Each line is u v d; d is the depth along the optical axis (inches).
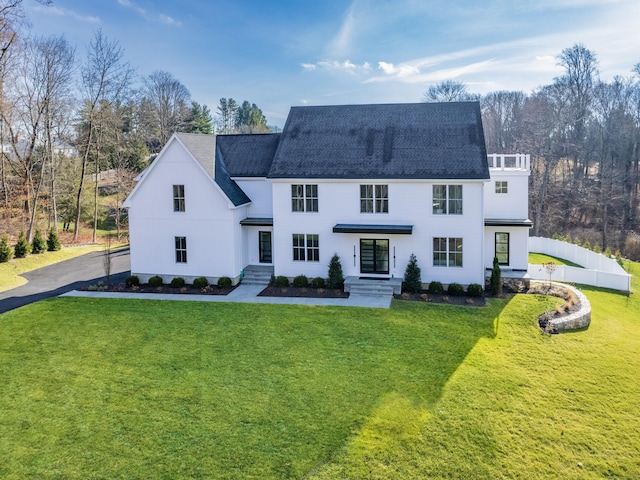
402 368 590.9
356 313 794.8
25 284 1050.1
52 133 1731.1
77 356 634.2
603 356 636.1
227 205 964.0
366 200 938.1
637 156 2055.9
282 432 459.2
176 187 984.9
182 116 2903.5
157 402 514.9
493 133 2696.9
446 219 902.4
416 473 403.5
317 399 518.0
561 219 2076.8
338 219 954.1
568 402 518.0
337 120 1045.2
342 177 930.7
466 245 901.2
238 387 546.0
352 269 963.3
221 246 982.4
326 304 848.3
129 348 659.4
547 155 1983.3
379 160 944.3
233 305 850.8
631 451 437.1
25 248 1316.4
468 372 580.1
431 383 552.4
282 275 996.6
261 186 1059.3
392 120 1012.5
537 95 2319.1
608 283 1037.2
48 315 799.1
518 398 522.9
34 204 1587.1
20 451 432.8
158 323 757.9
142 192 1000.2
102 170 2474.2
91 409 502.0
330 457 422.9
